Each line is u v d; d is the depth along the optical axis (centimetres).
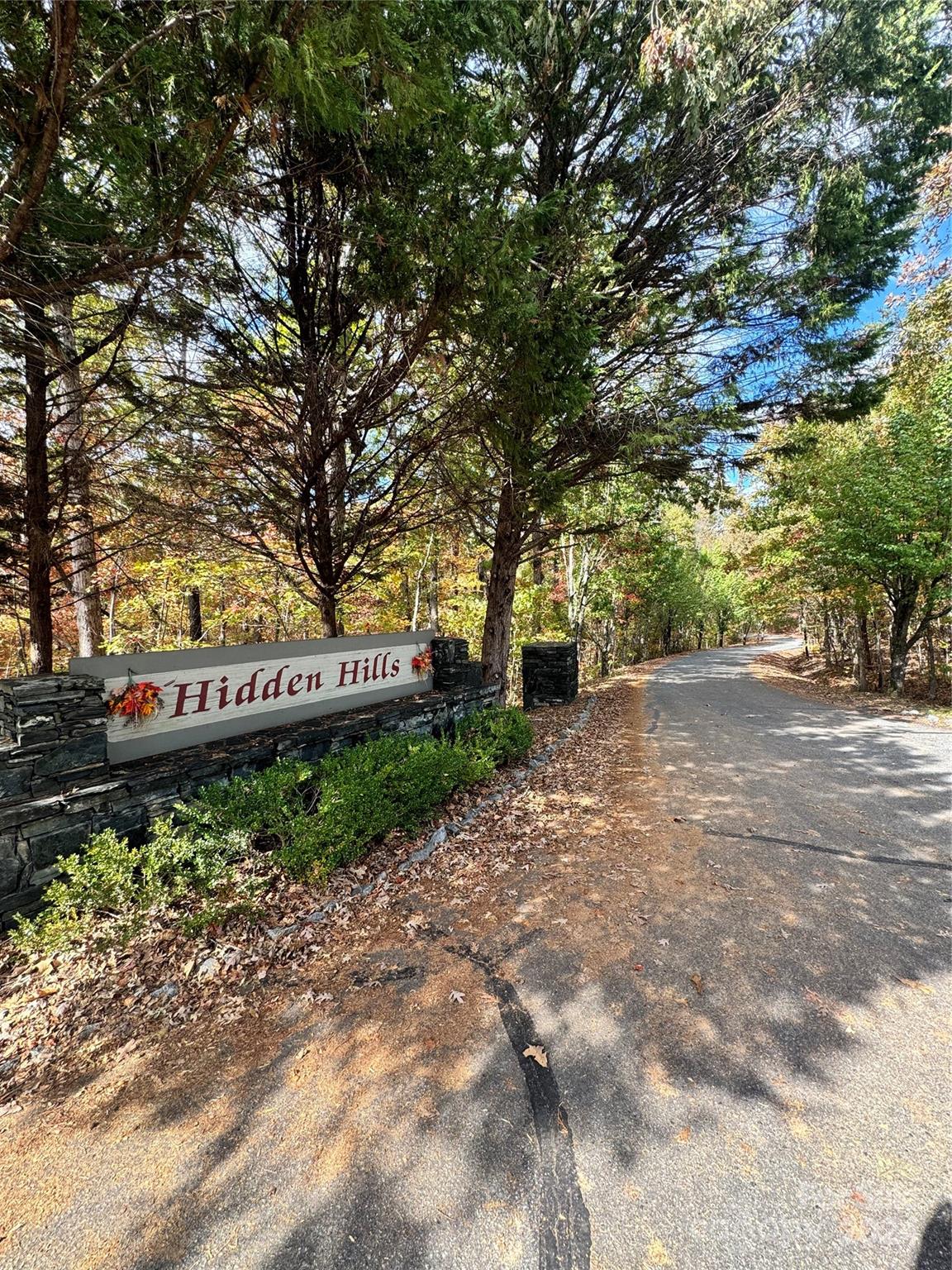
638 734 808
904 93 579
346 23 208
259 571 933
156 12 233
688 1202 154
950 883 346
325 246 425
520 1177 163
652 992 247
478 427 476
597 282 536
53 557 508
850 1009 235
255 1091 197
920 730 813
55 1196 159
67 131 259
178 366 471
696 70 482
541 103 574
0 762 271
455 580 1431
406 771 420
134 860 278
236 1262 141
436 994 248
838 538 1130
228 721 415
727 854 391
